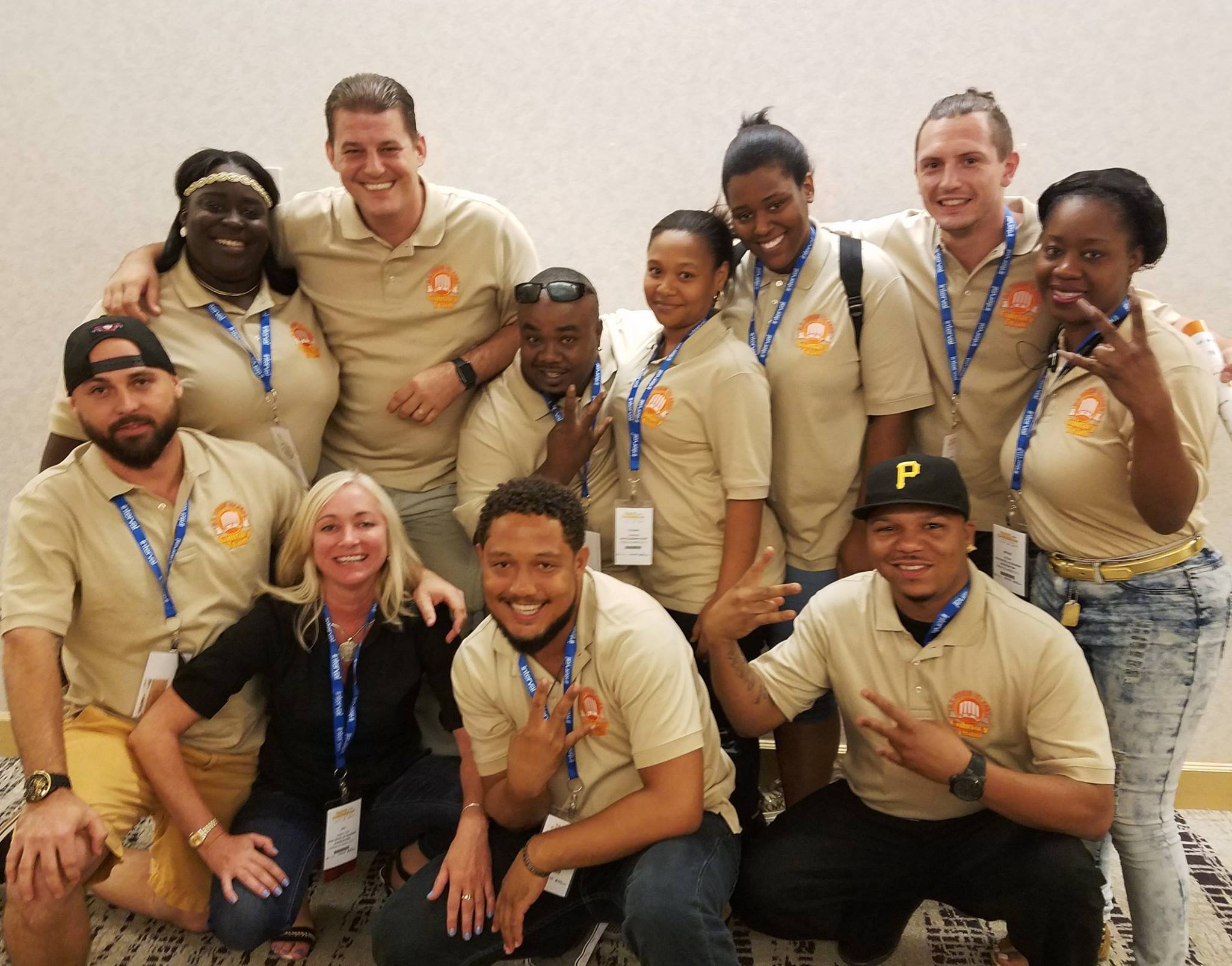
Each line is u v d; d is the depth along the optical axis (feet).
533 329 7.39
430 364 8.25
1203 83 8.47
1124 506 6.48
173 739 7.02
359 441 8.55
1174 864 6.81
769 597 6.43
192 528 7.35
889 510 6.21
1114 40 8.49
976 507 7.91
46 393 9.96
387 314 8.13
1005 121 7.32
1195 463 6.27
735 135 8.99
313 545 7.25
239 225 7.51
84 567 7.20
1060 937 6.32
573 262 9.44
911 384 7.60
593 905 6.65
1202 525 6.64
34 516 7.11
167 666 7.21
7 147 9.47
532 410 7.84
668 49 8.89
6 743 10.44
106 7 9.14
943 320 7.68
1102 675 6.80
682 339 7.63
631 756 6.55
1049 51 8.57
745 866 7.14
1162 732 6.66
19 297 9.77
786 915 7.02
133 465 7.09
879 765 6.87
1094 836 6.18
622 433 7.77
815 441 7.61
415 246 7.97
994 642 6.38
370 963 7.39
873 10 8.65
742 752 7.88
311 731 7.45
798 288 7.58
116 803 7.02
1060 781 6.11
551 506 6.09
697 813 6.25
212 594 7.39
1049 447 6.73
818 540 7.95
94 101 9.34
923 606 6.47
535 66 9.03
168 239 7.91
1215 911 8.05
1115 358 5.81
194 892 7.48
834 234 7.75
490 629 6.73
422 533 8.51
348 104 7.43
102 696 7.44
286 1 9.04
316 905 8.12
